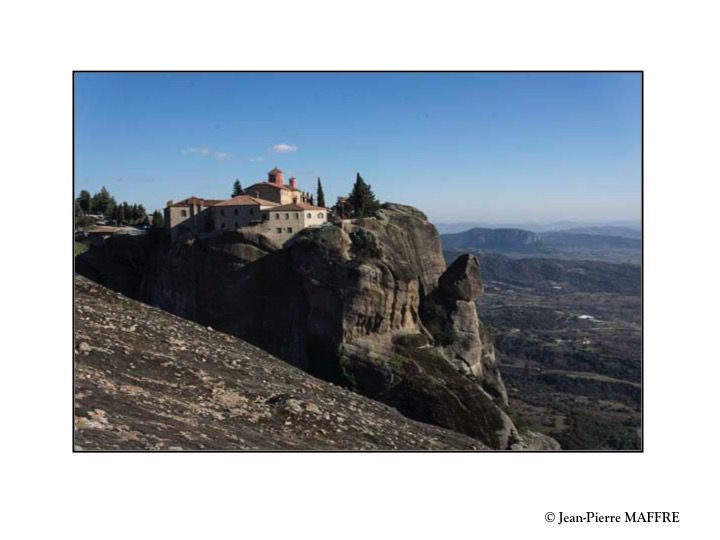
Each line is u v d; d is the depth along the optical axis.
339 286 98.88
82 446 29.59
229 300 108.31
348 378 95.44
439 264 118.00
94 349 43.22
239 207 112.31
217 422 38.53
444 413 91.81
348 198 134.00
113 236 129.88
